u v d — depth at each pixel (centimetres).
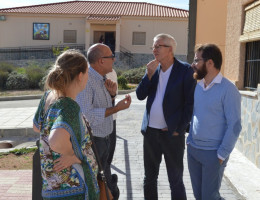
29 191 488
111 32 3522
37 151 304
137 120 969
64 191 218
